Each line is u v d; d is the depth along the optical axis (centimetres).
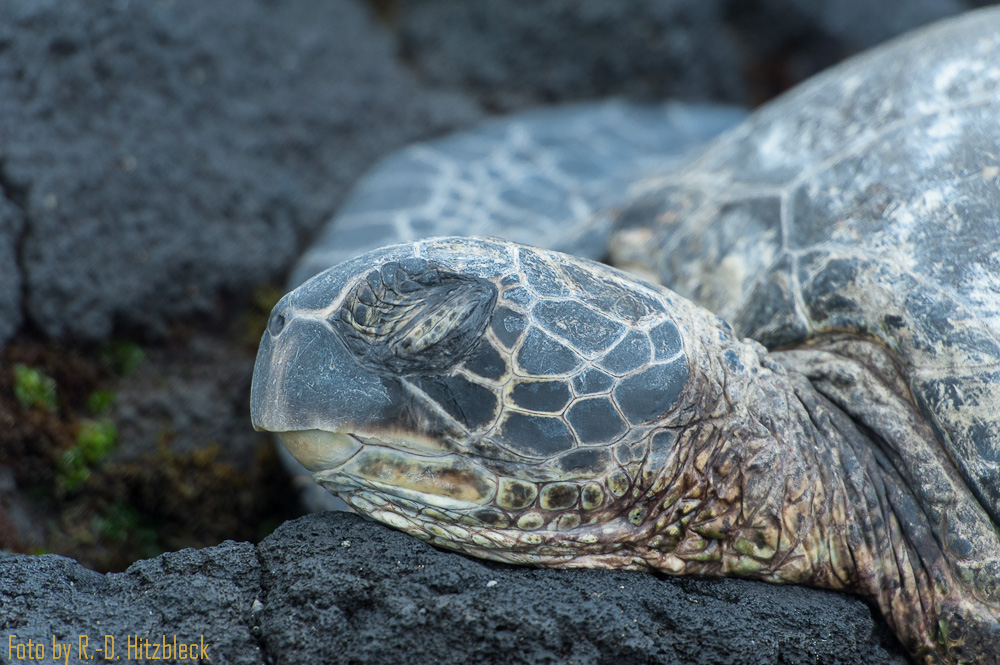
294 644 282
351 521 286
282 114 372
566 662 282
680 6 435
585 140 405
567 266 286
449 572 284
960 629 286
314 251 333
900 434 287
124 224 311
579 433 283
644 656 283
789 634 285
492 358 283
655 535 286
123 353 310
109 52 321
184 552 285
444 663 282
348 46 413
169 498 306
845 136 294
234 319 331
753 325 291
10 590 283
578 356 283
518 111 440
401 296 283
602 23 434
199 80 349
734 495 286
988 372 286
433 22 443
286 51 387
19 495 301
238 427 310
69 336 307
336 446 283
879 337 288
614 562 286
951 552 286
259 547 285
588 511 284
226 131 350
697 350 286
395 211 348
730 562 287
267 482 308
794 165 294
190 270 320
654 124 425
